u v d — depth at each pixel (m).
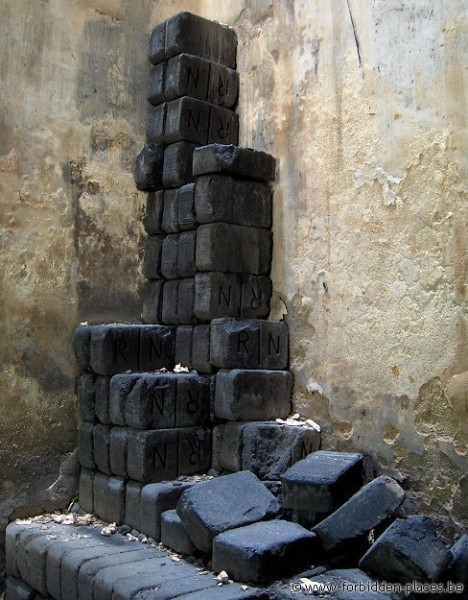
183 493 3.64
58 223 4.50
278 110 4.56
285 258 4.41
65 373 4.47
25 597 3.96
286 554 3.17
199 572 3.35
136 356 4.35
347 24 4.14
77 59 4.67
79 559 3.56
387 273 3.80
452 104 3.54
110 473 4.23
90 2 4.76
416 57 3.73
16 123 4.38
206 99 4.76
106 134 4.75
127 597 3.12
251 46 4.83
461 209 3.46
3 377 4.23
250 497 3.59
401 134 3.78
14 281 4.31
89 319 4.59
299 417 4.24
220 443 4.23
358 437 3.89
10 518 4.23
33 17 4.50
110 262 4.70
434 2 3.67
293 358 4.32
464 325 3.41
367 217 3.93
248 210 4.40
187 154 4.64
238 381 4.09
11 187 4.33
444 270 3.52
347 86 4.11
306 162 4.32
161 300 4.68
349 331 3.98
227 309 4.29
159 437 4.03
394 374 3.72
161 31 4.85
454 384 3.43
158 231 4.77
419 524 3.10
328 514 3.41
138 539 3.92
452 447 3.43
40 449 4.35
